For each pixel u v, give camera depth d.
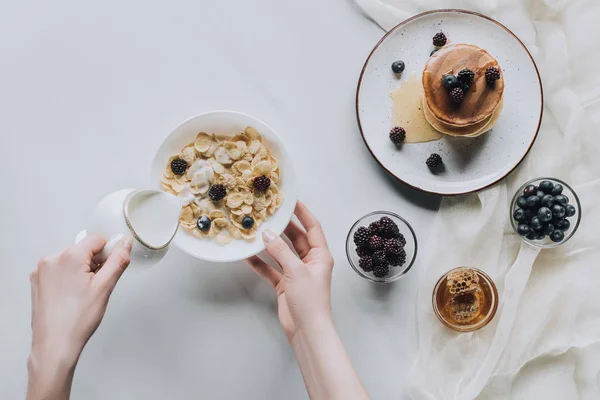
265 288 1.14
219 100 1.14
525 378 1.13
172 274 1.14
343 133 1.14
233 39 1.14
